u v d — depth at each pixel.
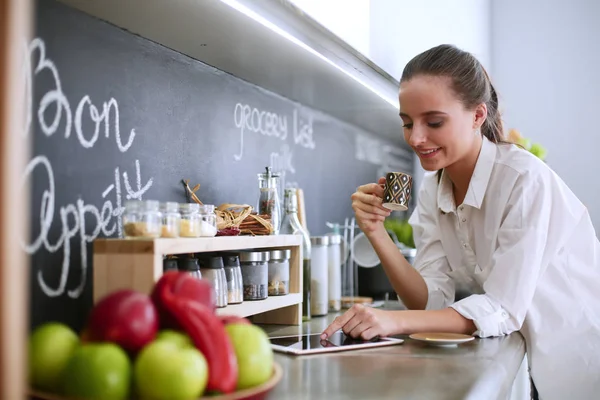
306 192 2.38
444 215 1.79
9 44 0.45
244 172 1.90
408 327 1.41
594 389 1.52
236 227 1.46
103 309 0.78
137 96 1.39
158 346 0.74
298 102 2.29
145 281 1.04
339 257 2.06
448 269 1.86
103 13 1.24
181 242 1.12
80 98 1.21
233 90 1.83
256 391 0.79
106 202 1.28
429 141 1.47
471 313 1.45
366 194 1.70
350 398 0.86
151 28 1.35
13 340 0.44
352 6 1.65
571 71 3.80
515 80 3.90
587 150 3.75
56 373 0.79
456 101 1.45
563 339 1.55
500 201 1.56
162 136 1.48
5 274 0.44
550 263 1.59
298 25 1.43
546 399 1.55
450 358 1.17
